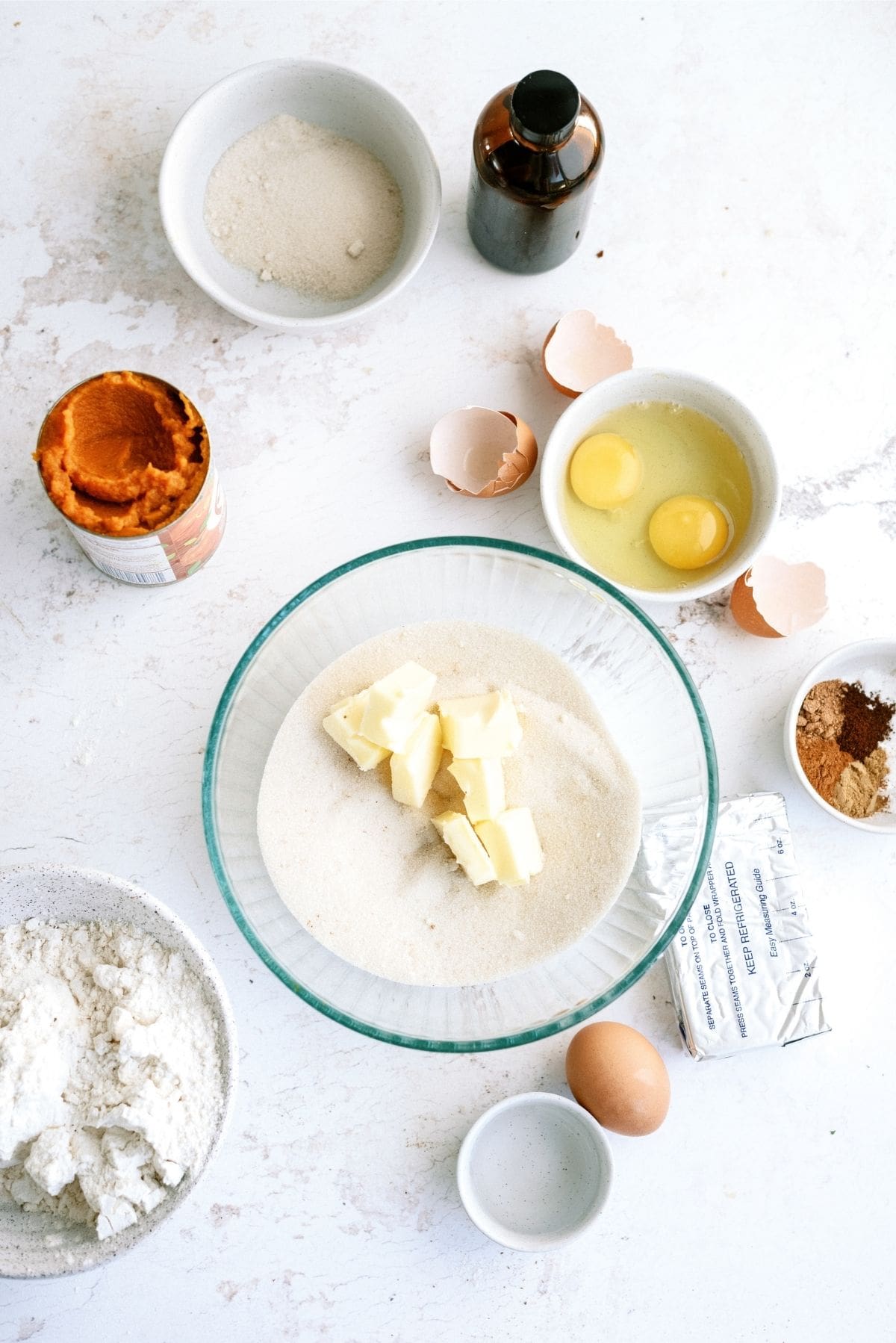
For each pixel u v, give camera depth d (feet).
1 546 2.67
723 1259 2.68
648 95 2.78
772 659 2.75
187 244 2.60
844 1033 2.71
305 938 2.62
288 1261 2.62
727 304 2.79
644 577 2.69
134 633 2.68
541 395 2.75
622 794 2.63
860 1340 2.68
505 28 2.76
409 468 2.73
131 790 2.65
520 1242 2.53
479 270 2.75
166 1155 2.41
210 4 2.72
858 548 2.78
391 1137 2.64
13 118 2.70
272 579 2.70
